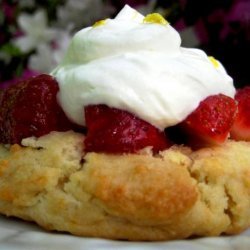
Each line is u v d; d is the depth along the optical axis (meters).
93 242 0.15
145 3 0.35
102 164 0.16
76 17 0.38
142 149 0.16
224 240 0.16
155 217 0.15
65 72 0.18
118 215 0.15
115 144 0.16
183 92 0.16
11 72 0.39
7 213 0.17
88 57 0.17
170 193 0.15
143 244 0.15
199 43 0.35
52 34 0.38
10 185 0.16
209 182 0.16
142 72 0.16
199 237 0.16
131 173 0.15
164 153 0.16
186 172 0.16
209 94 0.17
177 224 0.15
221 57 0.36
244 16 0.34
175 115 0.16
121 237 0.16
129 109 0.16
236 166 0.16
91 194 0.15
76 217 0.16
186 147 0.17
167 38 0.18
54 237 0.15
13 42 0.38
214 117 0.17
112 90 0.16
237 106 0.18
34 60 0.37
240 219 0.16
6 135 0.18
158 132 0.16
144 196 0.15
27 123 0.17
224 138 0.17
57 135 0.17
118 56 0.17
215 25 0.35
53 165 0.16
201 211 0.16
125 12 0.19
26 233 0.16
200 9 0.35
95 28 0.18
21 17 0.38
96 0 0.37
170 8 0.35
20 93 0.18
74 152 0.16
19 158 0.17
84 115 0.17
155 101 0.16
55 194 0.16
